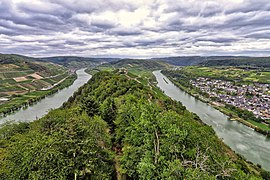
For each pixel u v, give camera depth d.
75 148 18.48
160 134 21.38
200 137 24.91
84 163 17.95
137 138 22.61
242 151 54.31
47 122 28.31
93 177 18.16
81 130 20.80
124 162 21.44
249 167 41.59
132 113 29.59
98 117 32.94
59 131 20.45
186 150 19.27
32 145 18.72
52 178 15.88
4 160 18.78
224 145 48.16
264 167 46.31
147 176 17.00
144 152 19.89
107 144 26.70
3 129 36.34
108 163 22.39
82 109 38.47
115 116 35.62
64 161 17.11
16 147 20.08
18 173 16.66
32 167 16.67
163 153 18.86
